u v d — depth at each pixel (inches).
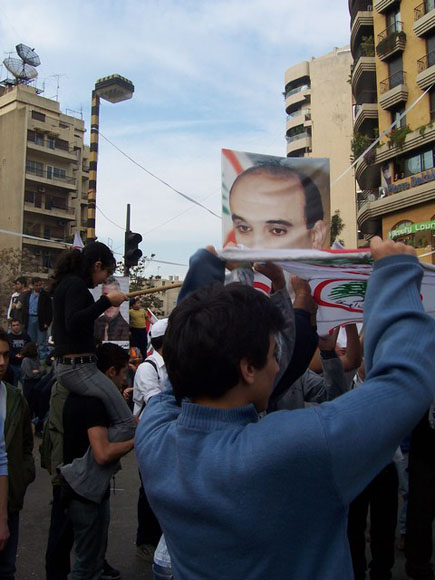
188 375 48.6
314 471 41.7
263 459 42.9
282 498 42.6
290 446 42.2
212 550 44.7
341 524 43.9
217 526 44.5
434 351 44.6
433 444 138.1
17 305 460.8
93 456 128.1
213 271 58.4
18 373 412.2
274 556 43.1
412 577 140.0
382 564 143.4
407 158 1039.0
